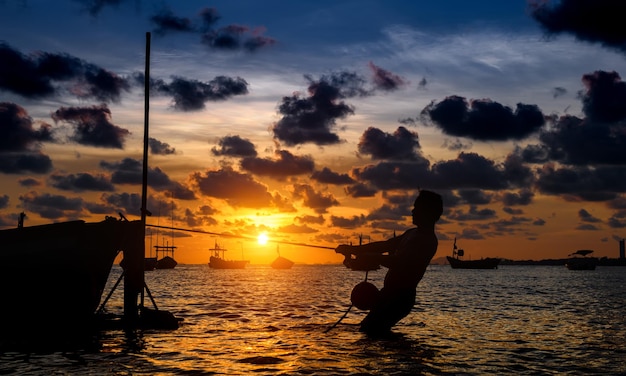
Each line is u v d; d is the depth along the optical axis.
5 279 12.36
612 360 8.15
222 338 10.13
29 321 12.45
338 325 11.70
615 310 17.83
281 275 87.19
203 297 24.52
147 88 13.55
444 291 32.44
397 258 9.38
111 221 12.90
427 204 9.30
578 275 100.44
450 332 11.11
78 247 12.56
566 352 8.81
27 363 7.81
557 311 17.30
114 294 24.53
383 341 9.48
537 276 89.94
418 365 7.41
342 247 10.30
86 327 12.14
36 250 12.48
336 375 6.79
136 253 13.00
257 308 17.55
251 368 7.24
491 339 10.19
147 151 13.41
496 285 45.62
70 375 6.93
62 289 12.52
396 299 9.45
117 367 7.44
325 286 39.44
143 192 13.27
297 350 8.58
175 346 9.24
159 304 19.73
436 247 9.46
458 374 6.92
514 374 7.06
